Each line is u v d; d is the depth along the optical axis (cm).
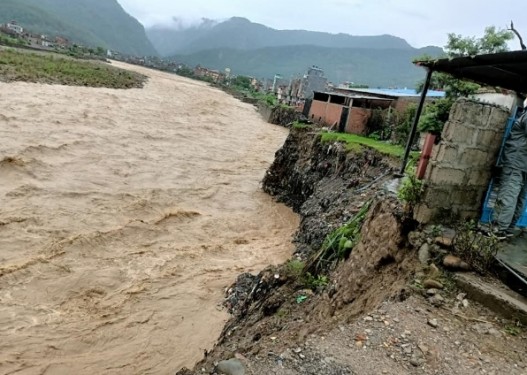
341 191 1652
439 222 614
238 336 808
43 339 916
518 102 863
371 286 607
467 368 415
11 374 812
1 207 1444
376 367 411
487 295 494
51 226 1392
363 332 459
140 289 1160
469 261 544
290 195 2228
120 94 4938
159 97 5578
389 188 815
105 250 1332
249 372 407
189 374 555
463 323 473
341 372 404
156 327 1021
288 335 602
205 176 2384
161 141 3008
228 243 1567
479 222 654
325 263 895
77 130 2711
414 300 508
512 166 618
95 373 855
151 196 1850
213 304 1145
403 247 609
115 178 1995
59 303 1045
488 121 607
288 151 2398
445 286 523
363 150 1884
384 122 2662
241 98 8975
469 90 1509
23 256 1194
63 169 1948
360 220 902
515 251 596
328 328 522
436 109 1576
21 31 12519
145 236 1483
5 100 3069
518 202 649
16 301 1018
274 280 932
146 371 881
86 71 5841
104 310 1051
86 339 941
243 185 2377
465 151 603
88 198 1683
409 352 431
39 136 2347
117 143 2642
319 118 3281
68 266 1196
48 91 3909
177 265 1327
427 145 629
